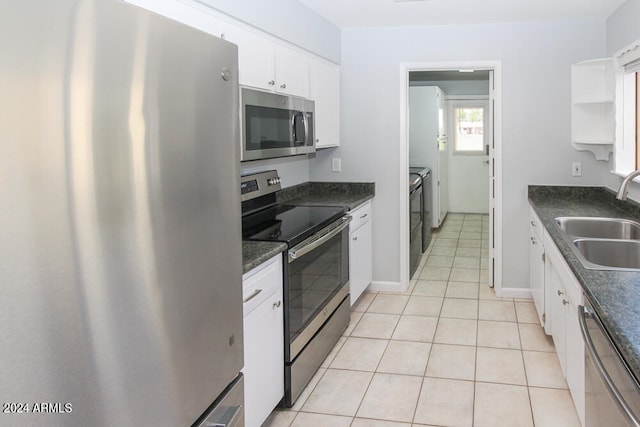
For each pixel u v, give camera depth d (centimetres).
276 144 304
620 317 145
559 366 308
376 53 437
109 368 86
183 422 109
